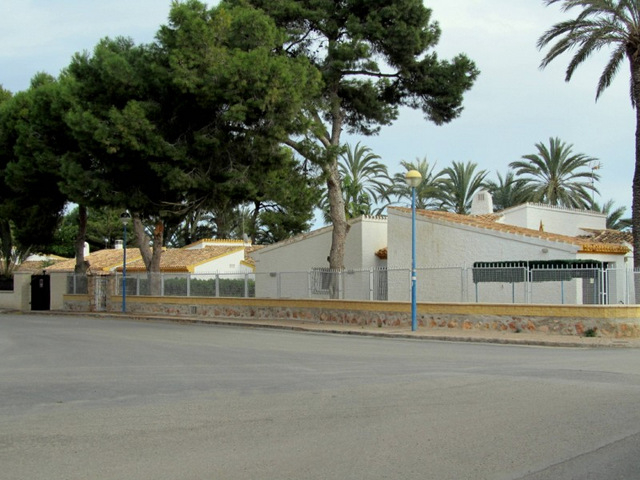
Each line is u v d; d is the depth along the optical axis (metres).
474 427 7.75
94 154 25.97
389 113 30.44
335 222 29.00
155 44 25.80
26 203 37.47
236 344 18.73
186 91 23.38
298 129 24.59
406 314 23.75
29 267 59.19
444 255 27.50
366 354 15.96
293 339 20.64
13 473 6.18
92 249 72.88
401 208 29.58
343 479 5.86
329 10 27.38
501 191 48.28
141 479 5.95
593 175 46.16
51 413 8.91
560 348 17.78
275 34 24.97
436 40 28.69
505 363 13.91
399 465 6.26
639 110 25.44
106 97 25.84
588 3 25.17
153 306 34.62
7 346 18.19
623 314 19.34
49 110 31.61
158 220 34.03
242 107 22.84
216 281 31.95
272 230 60.97
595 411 8.55
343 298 27.25
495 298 24.16
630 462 6.31
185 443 7.21
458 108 29.44
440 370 12.70
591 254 24.41
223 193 25.69
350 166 49.44
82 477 6.03
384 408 8.90
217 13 24.19
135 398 9.98
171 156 24.11
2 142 36.81
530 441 7.10
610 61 27.30
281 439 7.31
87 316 35.59
